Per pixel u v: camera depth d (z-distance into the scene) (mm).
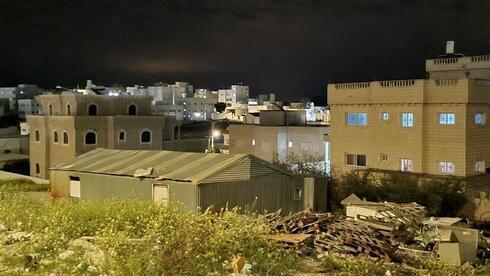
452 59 36625
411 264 14953
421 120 31406
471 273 14336
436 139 31078
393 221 19203
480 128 30797
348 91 35344
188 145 56719
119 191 22109
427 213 26953
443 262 15602
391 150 33062
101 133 46906
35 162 50031
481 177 29797
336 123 36312
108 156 25719
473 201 28125
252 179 21062
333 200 27719
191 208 19406
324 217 17531
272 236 14586
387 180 30406
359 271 12453
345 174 32156
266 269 11430
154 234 12305
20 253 11188
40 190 30391
